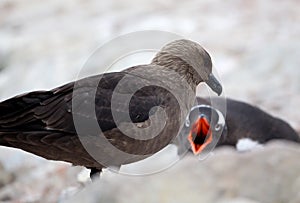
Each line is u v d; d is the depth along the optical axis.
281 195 9.88
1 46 25.89
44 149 11.77
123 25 25.67
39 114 11.55
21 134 11.52
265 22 24.86
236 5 26.45
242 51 22.92
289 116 19.22
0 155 18.05
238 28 24.52
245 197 9.81
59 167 16.97
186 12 26.14
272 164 10.19
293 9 25.83
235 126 16.30
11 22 28.39
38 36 26.39
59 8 28.73
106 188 9.84
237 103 16.88
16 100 11.55
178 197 9.55
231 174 9.97
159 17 25.78
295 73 21.06
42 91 11.68
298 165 10.16
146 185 9.71
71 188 14.35
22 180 16.97
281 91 20.42
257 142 16.52
